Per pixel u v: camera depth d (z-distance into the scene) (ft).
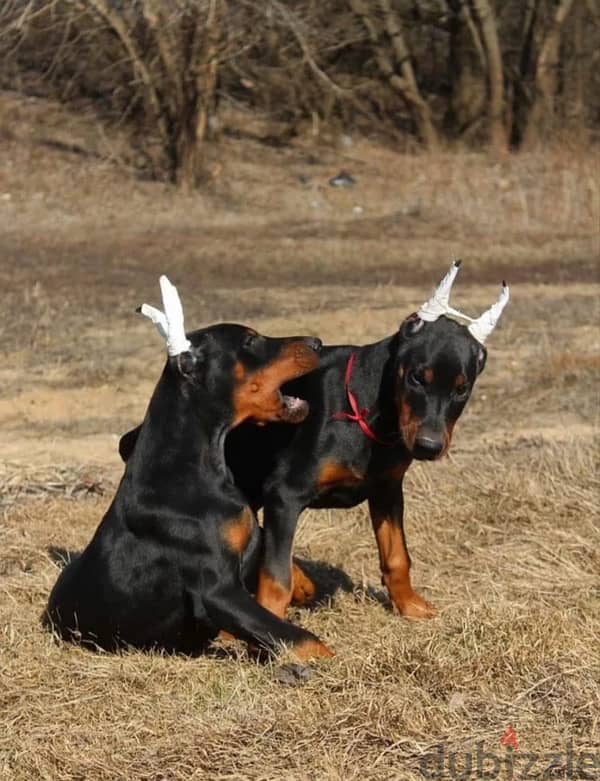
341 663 26.53
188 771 22.80
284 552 28.68
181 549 27.22
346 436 28.71
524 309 68.74
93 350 59.98
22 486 40.73
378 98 143.13
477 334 28.43
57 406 51.21
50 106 138.31
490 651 26.63
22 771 23.13
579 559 33.58
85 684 26.37
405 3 135.03
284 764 22.97
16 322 66.03
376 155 132.98
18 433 47.57
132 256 91.86
